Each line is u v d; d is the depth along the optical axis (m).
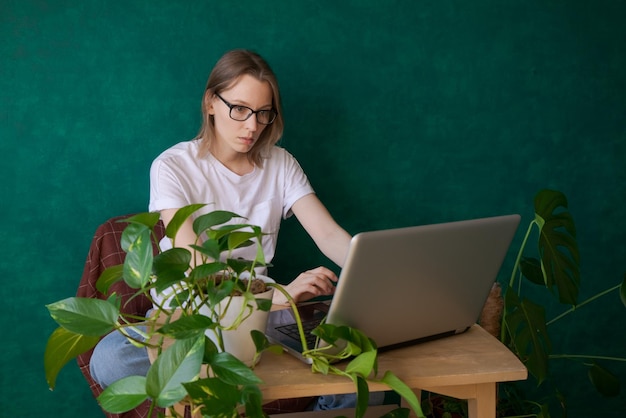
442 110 2.67
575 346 2.88
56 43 2.35
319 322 1.64
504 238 1.57
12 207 2.39
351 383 1.35
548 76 2.72
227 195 2.31
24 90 2.34
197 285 1.34
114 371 2.06
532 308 1.88
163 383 1.17
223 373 1.19
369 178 2.66
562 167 2.79
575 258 2.00
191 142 2.32
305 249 2.67
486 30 2.66
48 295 2.46
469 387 1.46
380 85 2.61
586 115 2.77
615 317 2.89
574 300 1.96
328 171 2.63
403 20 2.59
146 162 2.47
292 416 1.92
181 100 2.46
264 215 2.37
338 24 2.54
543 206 1.94
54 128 2.38
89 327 1.25
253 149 2.33
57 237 2.44
